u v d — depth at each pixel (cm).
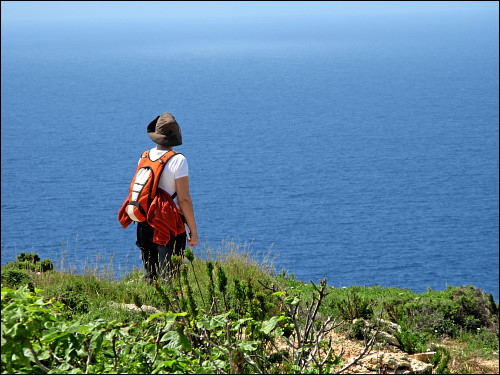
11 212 18875
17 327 539
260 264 1216
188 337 625
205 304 845
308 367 610
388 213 19612
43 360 608
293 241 16225
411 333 905
